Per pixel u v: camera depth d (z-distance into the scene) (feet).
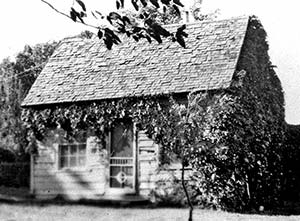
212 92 65.98
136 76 74.28
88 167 73.05
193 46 76.38
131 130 70.90
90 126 73.10
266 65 82.74
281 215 59.82
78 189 73.31
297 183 80.74
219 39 75.92
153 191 68.28
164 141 67.67
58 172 74.64
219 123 61.93
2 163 99.14
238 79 67.62
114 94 71.72
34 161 76.38
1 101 109.81
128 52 80.23
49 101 75.25
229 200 62.85
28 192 84.74
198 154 60.64
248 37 77.00
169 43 78.84
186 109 47.06
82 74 78.95
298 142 82.84
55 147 75.25
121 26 23.71
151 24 23.43
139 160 69.72
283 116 85.46
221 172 63.00
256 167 68.28
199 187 64.54
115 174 71.46
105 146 72.23
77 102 73.56
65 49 86.02
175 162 67.15
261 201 68.18
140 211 60.70
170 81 70.59
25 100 77.20
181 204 65.92
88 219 54.85
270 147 74.69
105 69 78.28
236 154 63.10
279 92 86.79
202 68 71.10
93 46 84.58
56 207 64.03
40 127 76.13
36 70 123.24
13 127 106.42
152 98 68.95
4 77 113.91
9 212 59.82
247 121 67.41
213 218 55.47
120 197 70.33
